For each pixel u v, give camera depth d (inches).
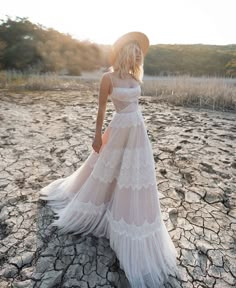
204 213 104.0
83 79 721.6
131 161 70.7
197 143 184.7
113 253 78.9
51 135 194.2
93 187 79.8
